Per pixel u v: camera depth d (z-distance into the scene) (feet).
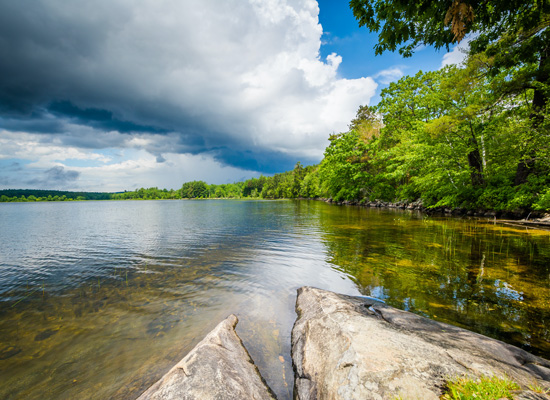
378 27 19.99
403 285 20.85
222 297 19.52
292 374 11.18
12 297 20.25
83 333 14.73
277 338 13.98
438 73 104.63
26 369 11.72
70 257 33.71
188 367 9.77
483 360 9.16
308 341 12.30
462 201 80.18
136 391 10.14
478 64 59.16
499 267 24.94
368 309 15.78
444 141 78.33
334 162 161.89
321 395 8.89
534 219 56.08
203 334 14.33
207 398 8.34
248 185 604.08
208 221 76.07
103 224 74.08
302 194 368.68
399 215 80.89
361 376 8.30
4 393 10.30
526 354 10.26
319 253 32.78
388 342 10.23
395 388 7.70
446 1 16.25
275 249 35.78
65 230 61.57
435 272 23.98
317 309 15.20
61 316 16.89
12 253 36.47
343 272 24.81
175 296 19.86
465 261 27.20
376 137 153.58
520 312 15.79
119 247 39.63
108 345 13.47
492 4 18.71
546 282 20.83
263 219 78.38
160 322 15.81
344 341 10.66
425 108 108.27
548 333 13.38
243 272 25.70
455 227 51.19
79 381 10.87
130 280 23.95
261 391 9.73
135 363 11.95
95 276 25.39
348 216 80.38
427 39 20.88
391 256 30.07
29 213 138.41
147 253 35.12
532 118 55.98
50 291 21.52
